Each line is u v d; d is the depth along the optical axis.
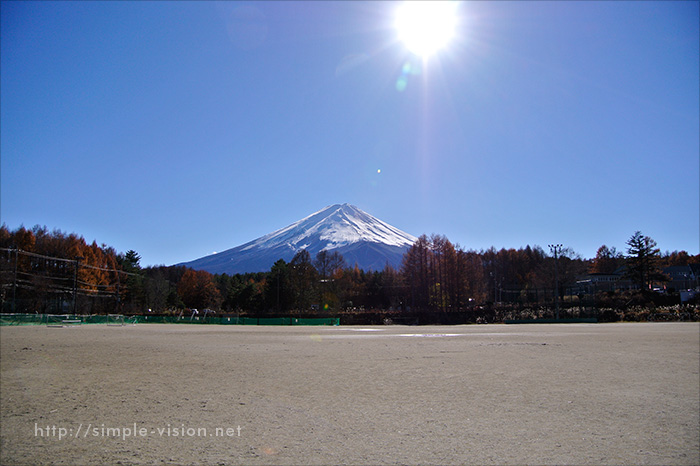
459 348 27.95
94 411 11.77
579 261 130.25
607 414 11.59
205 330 50.94
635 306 80.94
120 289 106.75
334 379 16.42
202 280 128.38
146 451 8.84
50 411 11.76
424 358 22.69
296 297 91.06
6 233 92.19
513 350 26.58
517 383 15.66
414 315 79.06
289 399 13.18
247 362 21.09
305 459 8.44
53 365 19.70
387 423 10.75
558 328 53.16
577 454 8.74
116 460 8.38
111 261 112.56
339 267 109.81
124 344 30.12
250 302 101.88
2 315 57.88
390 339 36.22
